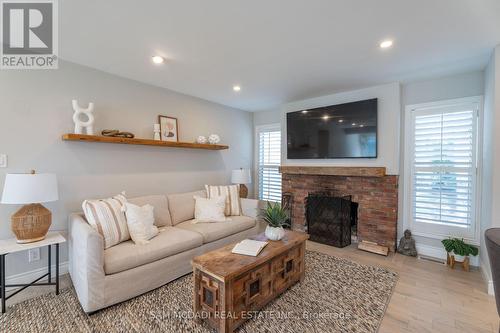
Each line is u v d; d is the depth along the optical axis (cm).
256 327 179
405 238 327
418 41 220
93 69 282
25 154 236
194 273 183
